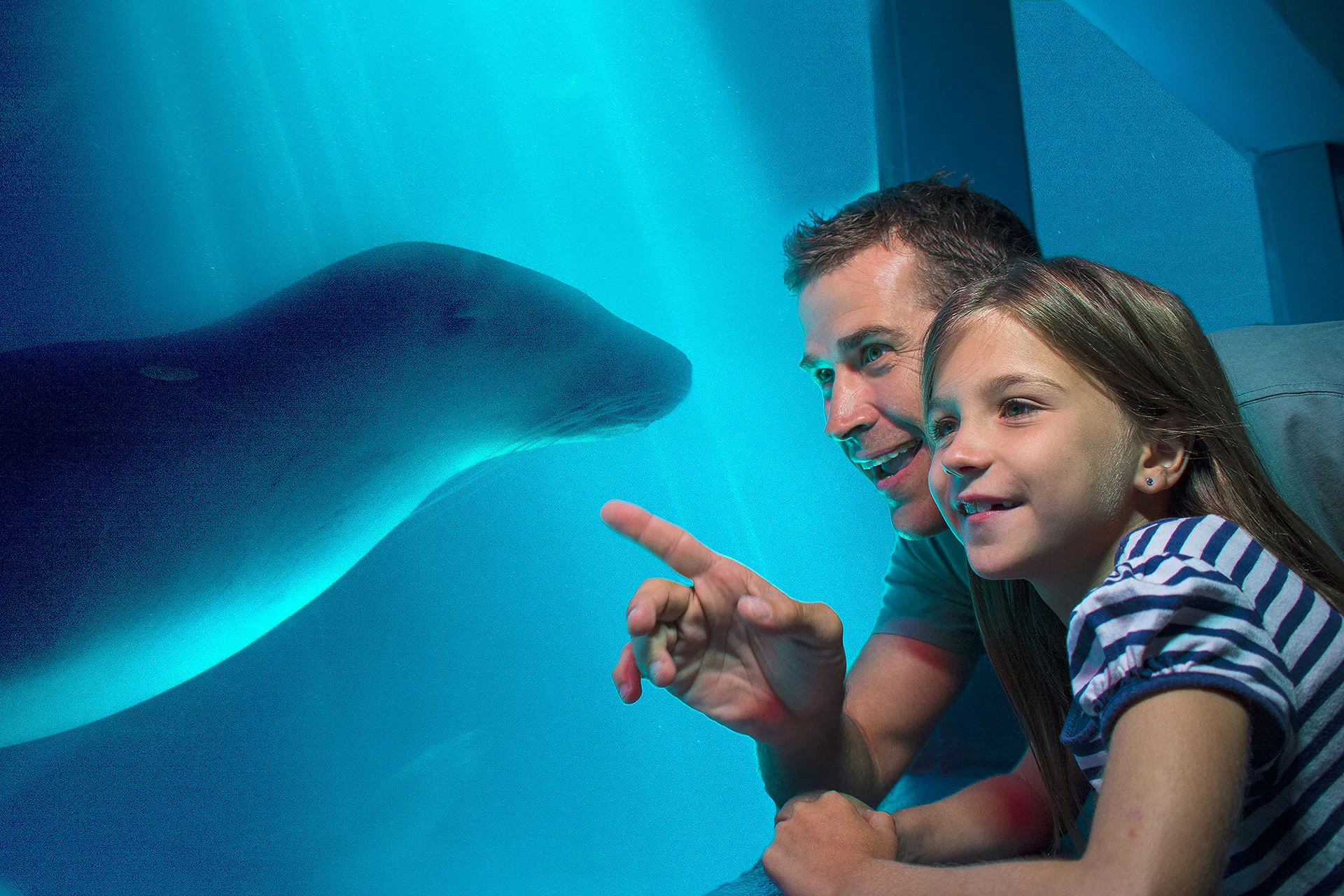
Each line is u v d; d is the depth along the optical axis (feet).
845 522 12.37
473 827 7.61
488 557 10.52
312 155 12.33
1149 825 1.85
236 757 7.30
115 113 9.48
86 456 6.24
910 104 8.52
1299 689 2.33
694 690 3.08
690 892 7.40
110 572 6.24
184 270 9.52
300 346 7.22
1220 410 2.79
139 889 6.27
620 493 12.17
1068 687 3.45
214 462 6.59
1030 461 2.58
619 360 8.63
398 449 7.62
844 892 2.54
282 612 7.59
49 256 8.43
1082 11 15.31
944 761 6.36
